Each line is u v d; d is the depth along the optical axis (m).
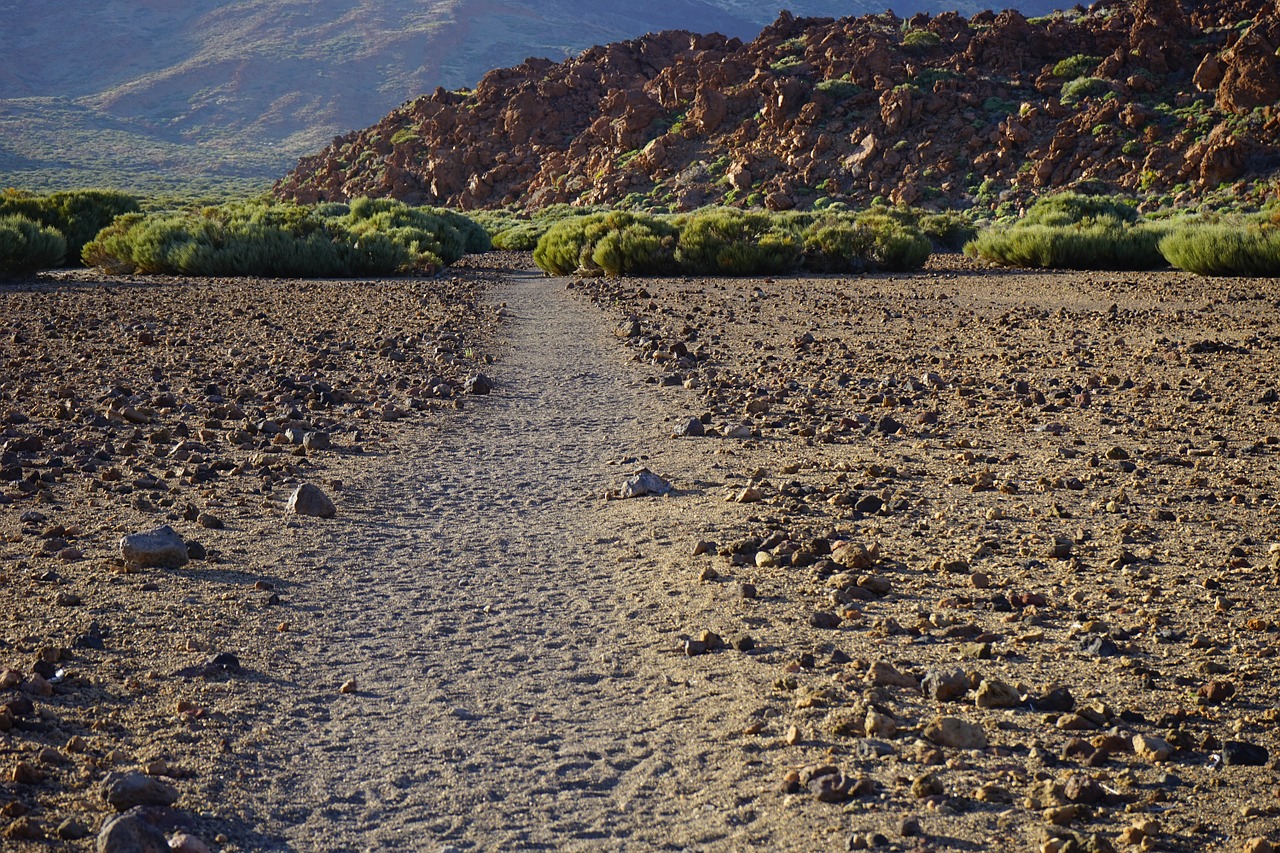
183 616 5.60
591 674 4.96
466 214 88.62
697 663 5.02
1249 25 78.81
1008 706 4.44
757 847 3.46
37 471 8.39
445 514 7.68
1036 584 6.00
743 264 33.22
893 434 10.18
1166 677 4.73
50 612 5.58
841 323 19.67
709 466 8.95
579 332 18.58
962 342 16.92
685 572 6.32
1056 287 27.11
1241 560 6.22
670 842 3.54
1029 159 70.19
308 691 4.79
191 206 91.50
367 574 6.38
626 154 88.69
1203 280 28.42
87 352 15.70
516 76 110.81
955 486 8.22
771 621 5.50
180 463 9.04
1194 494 7.82
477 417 11.22
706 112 85.38
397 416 11.09
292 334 18.06
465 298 24.83
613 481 8.55
